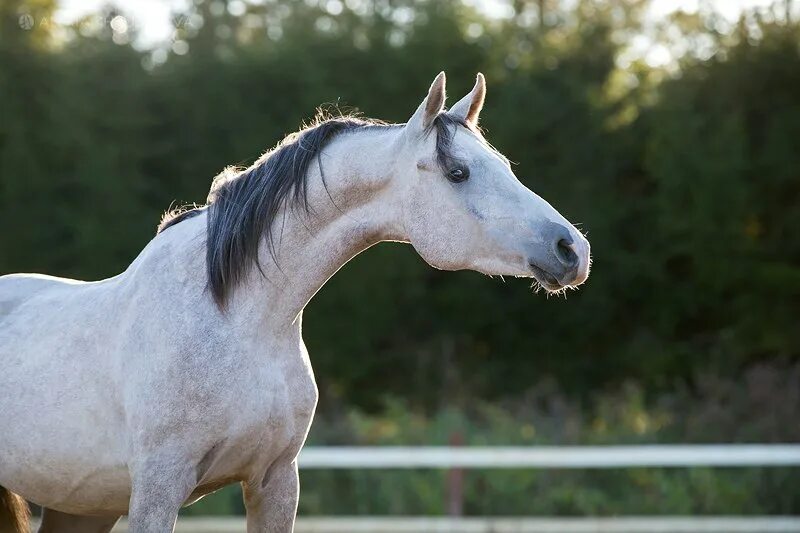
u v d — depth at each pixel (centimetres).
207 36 1750
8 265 1603
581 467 1097
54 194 1636
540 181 1681
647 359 1580
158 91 1678
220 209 391
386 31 1712
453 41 1705
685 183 1608
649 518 1042
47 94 1647
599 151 1691
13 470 409
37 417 397
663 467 1111
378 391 1609
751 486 1092
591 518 1058
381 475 1109
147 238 1622
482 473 1088
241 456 381
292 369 390
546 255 360
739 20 1670
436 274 1667
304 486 1123
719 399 1259
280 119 1688
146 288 388
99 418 387
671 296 1644
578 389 1628
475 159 372
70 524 454
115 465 388
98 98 1650
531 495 1084
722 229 1593
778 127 1614
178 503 371
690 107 1627
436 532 973
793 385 1234
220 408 370
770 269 1570
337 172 387
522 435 1177
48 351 402
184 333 374
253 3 2042
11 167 1614
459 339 1655
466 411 1368
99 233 1596
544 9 2112
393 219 383
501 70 1753
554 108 1681
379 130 394
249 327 380
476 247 369
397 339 1650
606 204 1662
